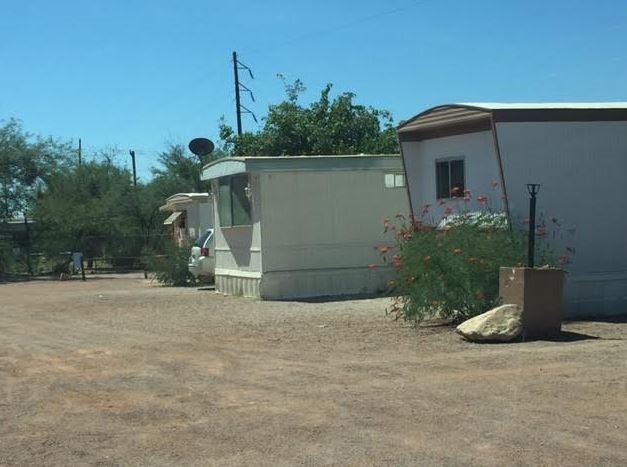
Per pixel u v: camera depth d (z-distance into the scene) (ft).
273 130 108.78
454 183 49.16
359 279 62.03
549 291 37.35
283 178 60.44
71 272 120.06
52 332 47.01
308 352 35.73
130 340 41.93
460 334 37.45
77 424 24.76
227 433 22.93
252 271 62.03
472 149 47.60
